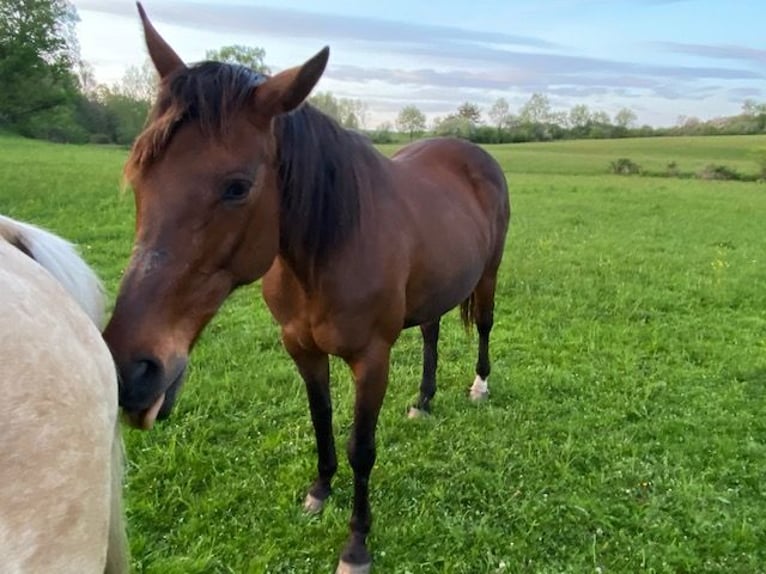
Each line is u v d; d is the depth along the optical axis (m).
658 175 30.66
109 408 1.58
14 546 1.26
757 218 15.87
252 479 3.74
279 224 2.52
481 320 4.86
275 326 6.22
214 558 3.10
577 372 5.48
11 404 1.29
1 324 1.34
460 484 3.80
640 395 5.08
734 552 3.32
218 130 2.06
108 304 2.03
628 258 10.12
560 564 3.23
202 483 3.70
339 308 2.88
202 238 2.08
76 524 1.38
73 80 40.34
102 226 10.57
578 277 8.59
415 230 3.31
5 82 36.09
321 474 3.61
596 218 15.04
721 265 9.74
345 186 2.77
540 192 21.19
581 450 4.18
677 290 8.26
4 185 14.30
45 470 1.31
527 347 6.01
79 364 1.48
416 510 3.55
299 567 3.15
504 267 9.01
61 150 29.78
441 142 4.61
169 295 2.03
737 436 4.47
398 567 3.17
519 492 3.73
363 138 3.24
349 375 5.22
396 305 3.09
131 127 48.12
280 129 2.47
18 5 35.12
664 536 3.41
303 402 4.68
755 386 5.34
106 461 1.51
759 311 7.50
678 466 4.02
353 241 2.84
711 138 58.09
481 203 4.40
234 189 2.11
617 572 3.17
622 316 7.02
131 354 1.92
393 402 4.78
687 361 5.85
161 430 4.14
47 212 11.57
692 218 15.55
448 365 5.55
